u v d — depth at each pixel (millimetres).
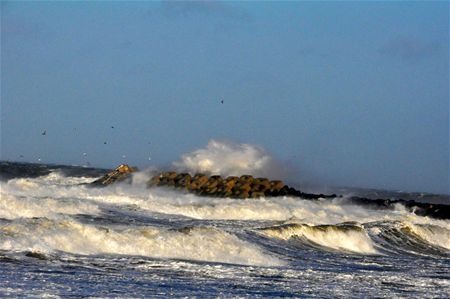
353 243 129000
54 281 72938
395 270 104938
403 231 144750
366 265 108188
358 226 133875
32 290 68188
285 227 124438
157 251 95312
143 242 95688
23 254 83500
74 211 127312
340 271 98438
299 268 97688
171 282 78688
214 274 85750
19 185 164375
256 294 76812
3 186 160375
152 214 142625
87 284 73250
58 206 125875
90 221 117438
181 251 96812
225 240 102875
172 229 102625
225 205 156875
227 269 89875
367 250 128250
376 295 81938
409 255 129000
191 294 73812
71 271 78750
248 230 121375
